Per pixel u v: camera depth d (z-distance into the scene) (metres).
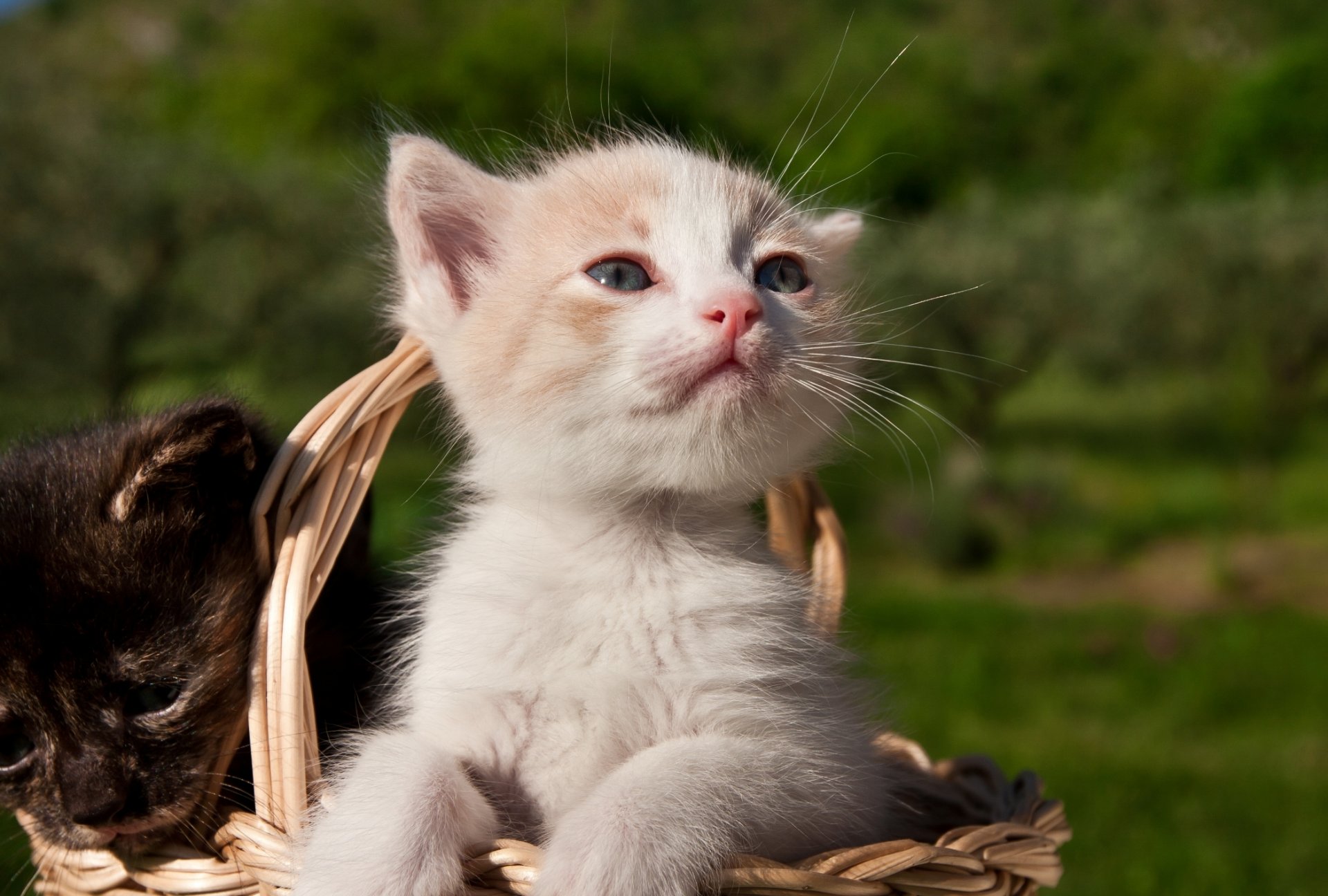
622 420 0.54
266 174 2.21
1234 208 2.65
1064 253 2.51
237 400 0.59
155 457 0.55
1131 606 1.78
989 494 2.26
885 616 1.66
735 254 0.56
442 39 3.74
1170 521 2.31
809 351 0.55
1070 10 4.21
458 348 0.56
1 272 1.86
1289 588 1.91
